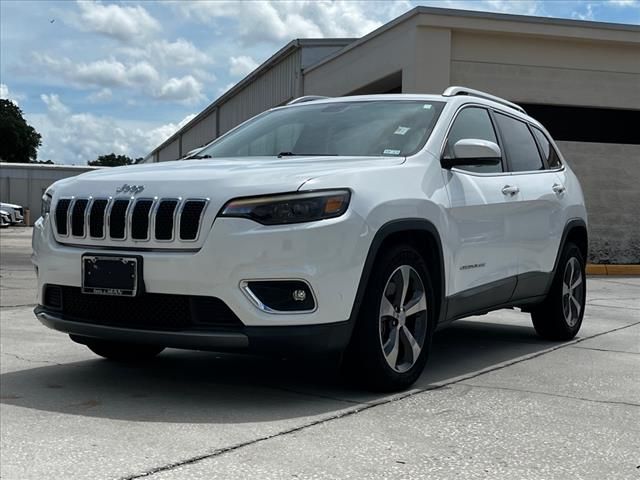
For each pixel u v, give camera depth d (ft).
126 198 13.19
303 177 12.87
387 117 16.84
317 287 12.41
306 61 65.36
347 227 12.74
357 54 55.26
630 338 21.62
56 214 14.02
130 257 12.76
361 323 13.39
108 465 10.10
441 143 15.98
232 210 12.41
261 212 12.37
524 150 19.81
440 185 15.33
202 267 12.30
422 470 10.05
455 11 47.03
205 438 11.25
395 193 13.93
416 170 14.87
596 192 50.70
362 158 14.90
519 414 12.89
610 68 50.80
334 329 12.67
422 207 14.46
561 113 51.90
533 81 49.73
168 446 10.88
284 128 17.61
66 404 13.26
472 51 48.57
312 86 64.13
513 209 17.80
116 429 11.72
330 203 12.69
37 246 14.39
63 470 9.92
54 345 19.33
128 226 12.99
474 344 20.34
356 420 12.28
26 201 153.07
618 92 50.98
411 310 14.42
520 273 18.26
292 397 13.78
